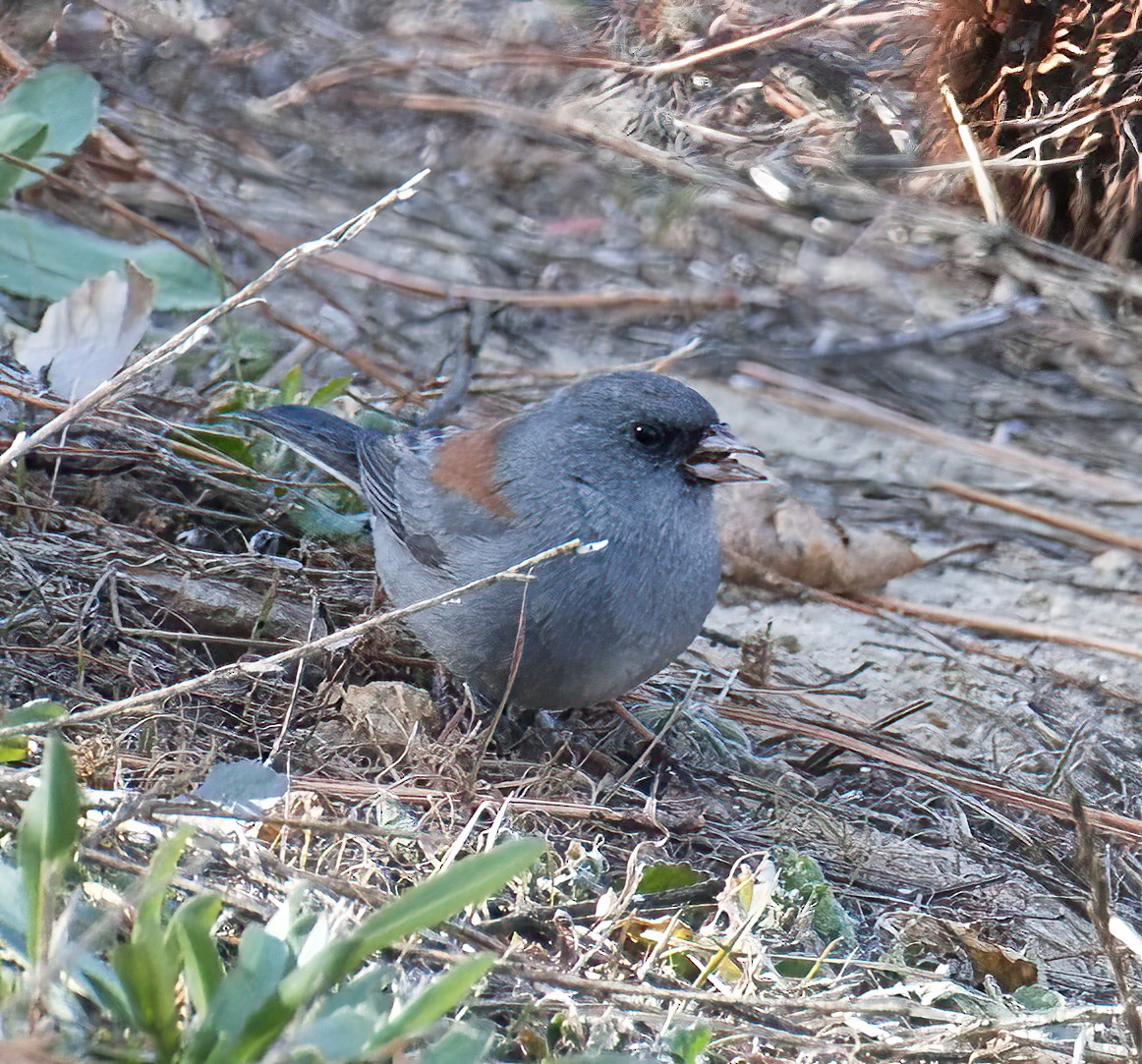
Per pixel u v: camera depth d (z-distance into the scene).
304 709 8.09
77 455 9.59
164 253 11.46
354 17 15.97
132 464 9.86
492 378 12.48
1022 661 10.59
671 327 13.69
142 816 5.60
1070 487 12.40
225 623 8.70
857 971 6.78
